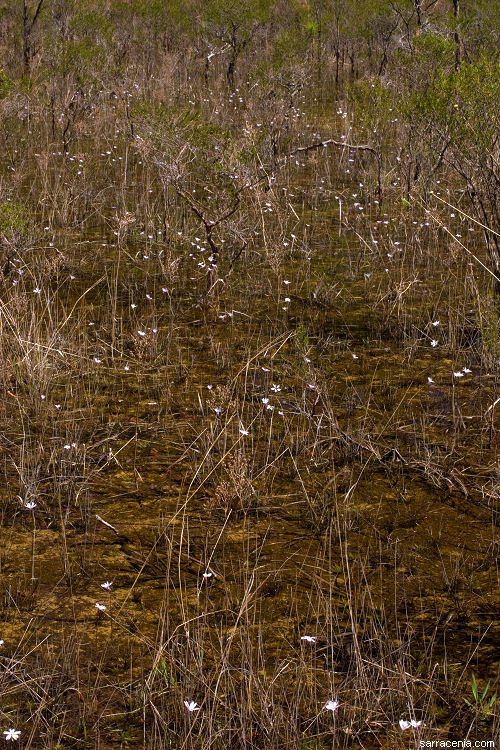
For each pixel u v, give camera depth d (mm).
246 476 3918
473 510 3727
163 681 2705
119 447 4191
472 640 2943
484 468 4031
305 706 2633
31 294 6078
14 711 2607
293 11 17828
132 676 2756
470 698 2684
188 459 4102
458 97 6215
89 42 13328
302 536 3531
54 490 3830
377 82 10531
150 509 3711
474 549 3453
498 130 5617
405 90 9008
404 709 2629
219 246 7242
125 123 10695
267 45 15570
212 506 3701
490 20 11953
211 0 16062
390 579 3262
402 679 2674
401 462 4082
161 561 3361
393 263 6945
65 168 9531
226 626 2998
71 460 4016
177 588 3207
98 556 3391
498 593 3188
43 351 4996
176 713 2555
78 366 5027
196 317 5832
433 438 4285
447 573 3297
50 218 7719
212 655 2852
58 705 2623
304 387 4621
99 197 8562
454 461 4082
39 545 3457
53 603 3113
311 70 14281
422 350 5328
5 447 4152
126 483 3904
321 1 16906
